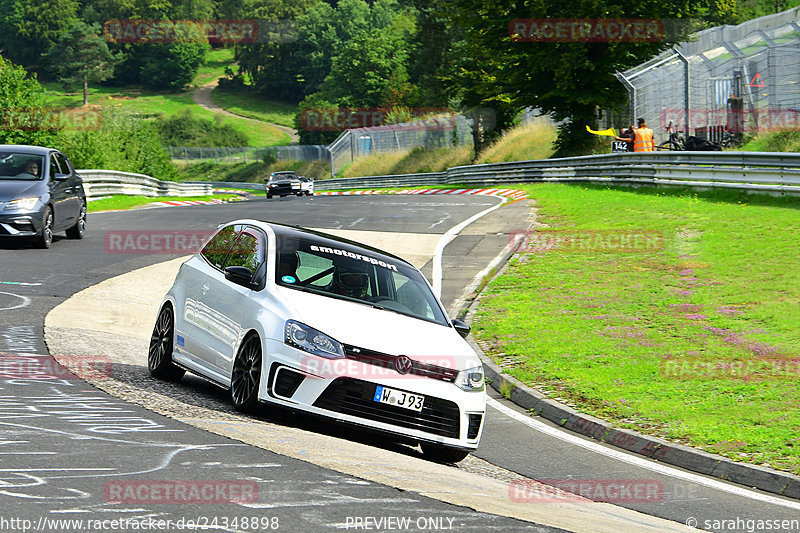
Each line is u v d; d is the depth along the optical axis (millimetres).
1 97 142500
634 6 123938
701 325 39188
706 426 26766
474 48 140000
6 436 16094
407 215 83750
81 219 61938
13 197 52656
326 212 89500
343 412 20172
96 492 12938
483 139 192875
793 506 20734
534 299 47031
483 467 22656
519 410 30984
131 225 74875
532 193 96562
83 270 48500
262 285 22469
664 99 108688
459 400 21109
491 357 37281
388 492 14812
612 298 45594
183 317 25297
